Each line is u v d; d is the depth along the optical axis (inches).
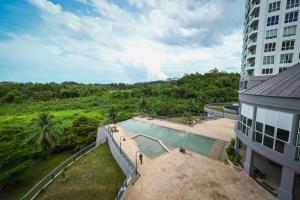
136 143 1213.7
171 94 3865.7
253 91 737.0
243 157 866.1
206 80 4335.6
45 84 6161.4
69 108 3629.4
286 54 1156.5
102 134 1512.1
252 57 1389.0
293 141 521.7
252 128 693.9
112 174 943.7
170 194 619.5
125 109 3110.2
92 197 778.2
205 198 597.0
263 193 618.2
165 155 964.6
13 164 1114.1
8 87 5032.0
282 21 1160.2
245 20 1680.6
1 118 2847.0
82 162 1105.4
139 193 627.5
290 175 532.7
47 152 1480.1
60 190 844.0
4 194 1010.1
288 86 597.3
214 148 1043.3
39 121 1514.5
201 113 2480.3
